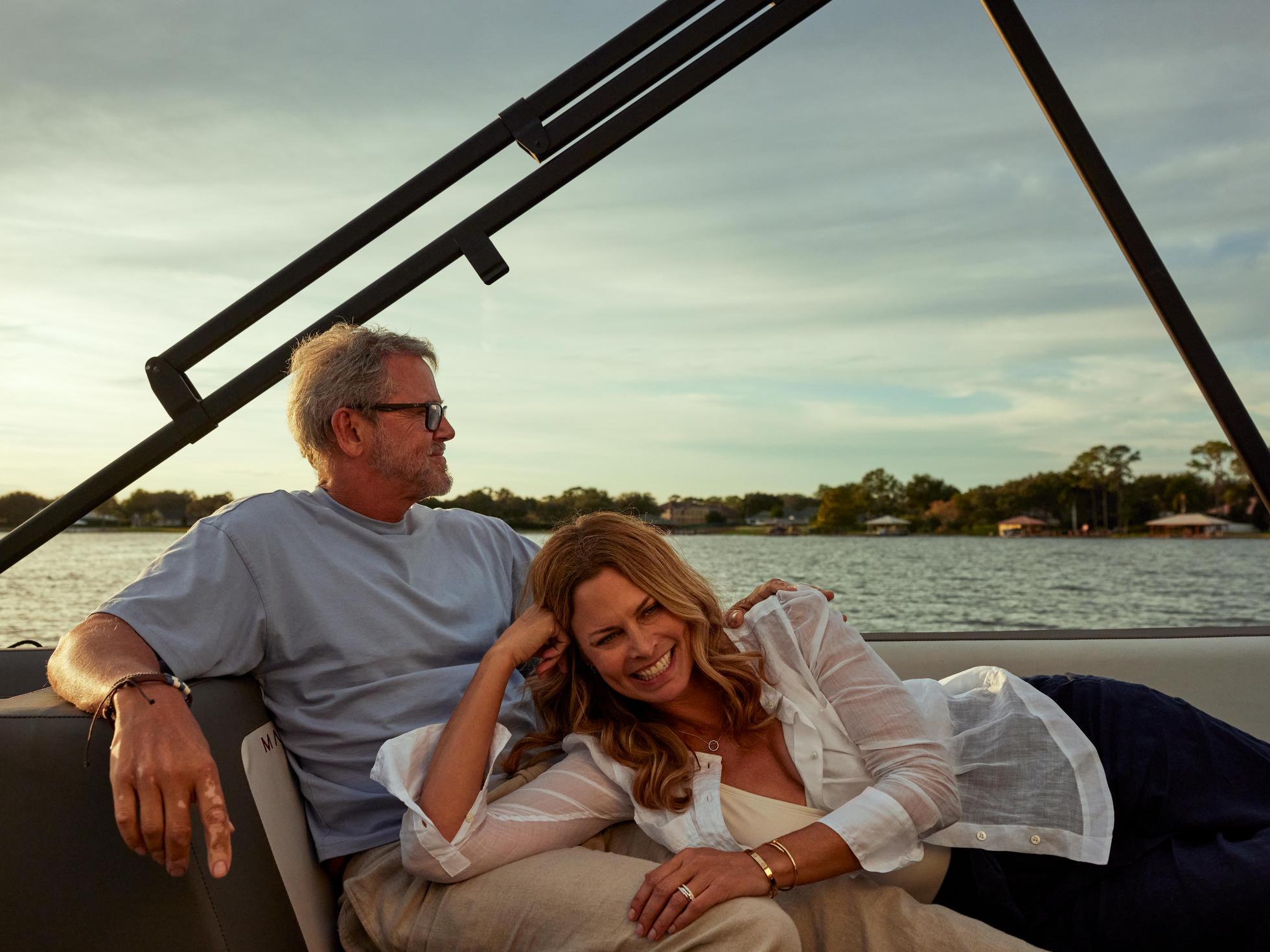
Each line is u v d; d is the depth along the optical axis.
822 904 1.11
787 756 1.27
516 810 1.20
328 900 1.32
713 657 1.27
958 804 1.18
